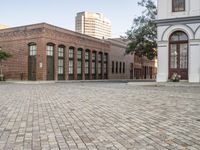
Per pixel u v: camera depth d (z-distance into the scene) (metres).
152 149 4.40
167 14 22.42
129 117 7.20
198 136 5.21
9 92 15.23
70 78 36.06
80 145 4.62
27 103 10.12
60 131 5.62
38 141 4.87
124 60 51.12
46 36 31.42
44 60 31.22
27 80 31.84
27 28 32.22
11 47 33.84
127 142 4.81
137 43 34.28
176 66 22.44
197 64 21.28
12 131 5.61
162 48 22.72
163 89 16.92
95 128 5.91
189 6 21.55
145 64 60.94
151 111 8.16
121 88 18.36
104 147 4.52
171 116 7.32
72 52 36.44
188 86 19.12
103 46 43.44
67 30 34.97
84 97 12.26
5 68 34.44
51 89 17.78
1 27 43.09
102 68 43.34
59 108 8.80
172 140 4.93
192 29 21.44
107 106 9.25
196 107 8.95
